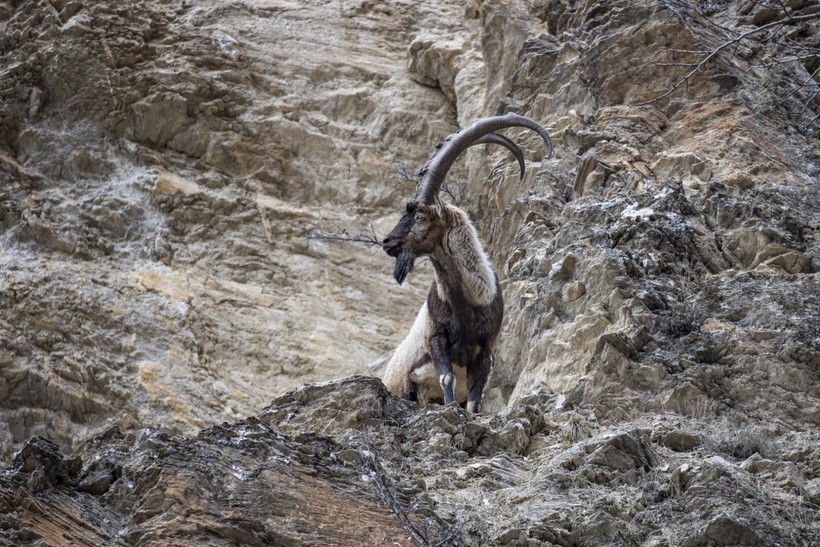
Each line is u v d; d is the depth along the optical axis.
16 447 62.25
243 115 82.31
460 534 24.86
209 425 64.25
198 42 85.62
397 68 86.75
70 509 24.06
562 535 24.91
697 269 42.38
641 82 61.47
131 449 27.23
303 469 25.84
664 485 26.92
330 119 83.19
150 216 76.56
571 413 33.38
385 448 30.20
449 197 76.75
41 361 65.31
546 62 68.31
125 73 82.81
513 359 42.88
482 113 75.19
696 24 63.84
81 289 70.25
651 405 33.91
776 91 59.25
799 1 65.62
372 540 24.11
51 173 78.62
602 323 38.06
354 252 76.62
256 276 74.50
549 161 59.12
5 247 73.06
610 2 69.06
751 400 33.88
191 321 70.12
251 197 78.69
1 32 85.56
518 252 50.38
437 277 39.44
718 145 54.62
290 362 69.44
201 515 23.73
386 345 71.31
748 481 27.14
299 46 87.12
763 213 45.88
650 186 49.91
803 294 38.91
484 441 31.33
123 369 66.31
